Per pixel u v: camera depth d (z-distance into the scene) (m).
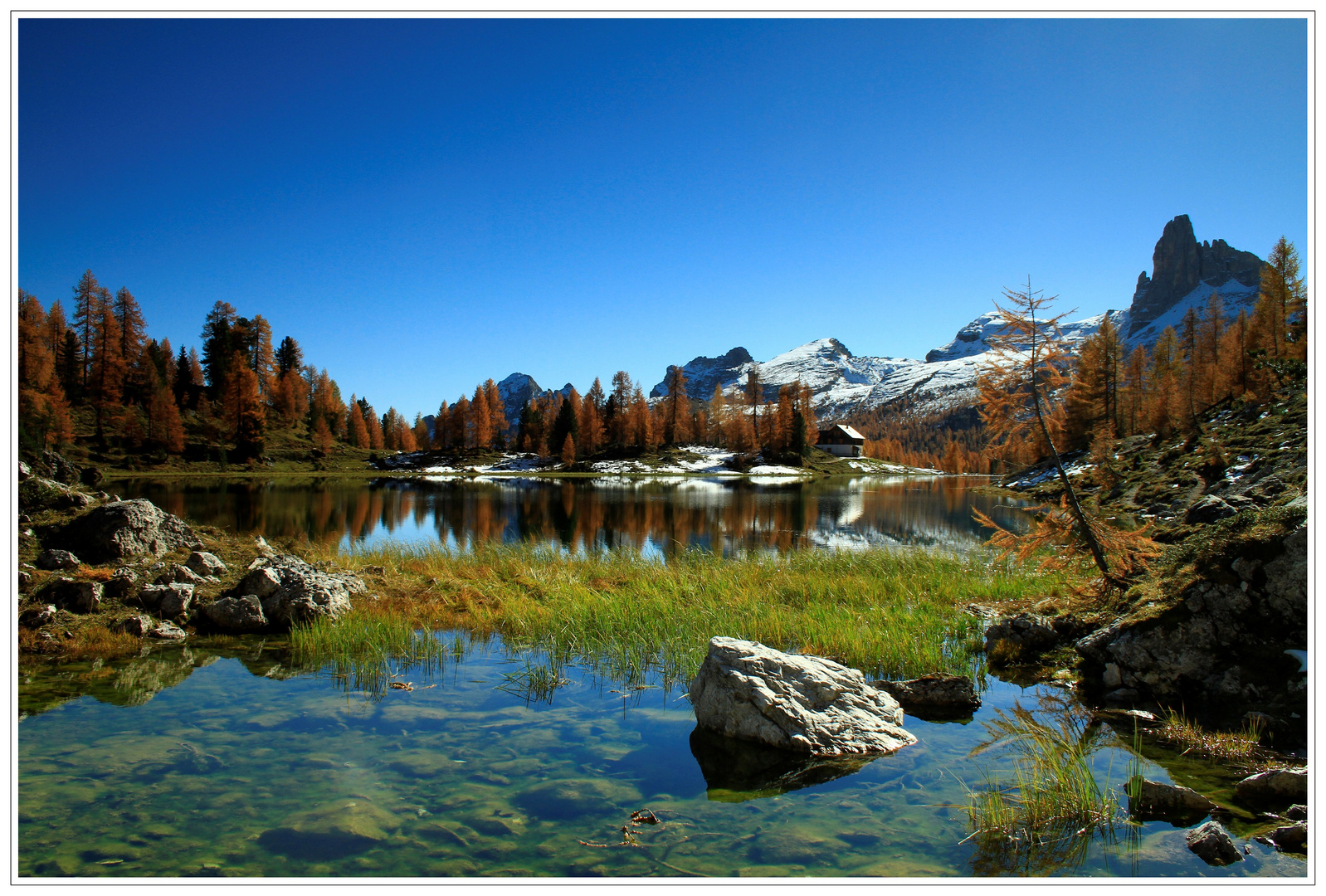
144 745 6.77
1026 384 11.52
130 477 68.81
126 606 11.41
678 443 124.50
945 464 143.38
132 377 89.38
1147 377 71.62
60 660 9.66
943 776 6.25
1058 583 13.82
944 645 10.35
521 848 4.97
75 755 6.52
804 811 5.58
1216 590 7.94
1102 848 4.94
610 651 10.21
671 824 5.34
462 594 14.05
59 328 89.12
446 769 6.33
